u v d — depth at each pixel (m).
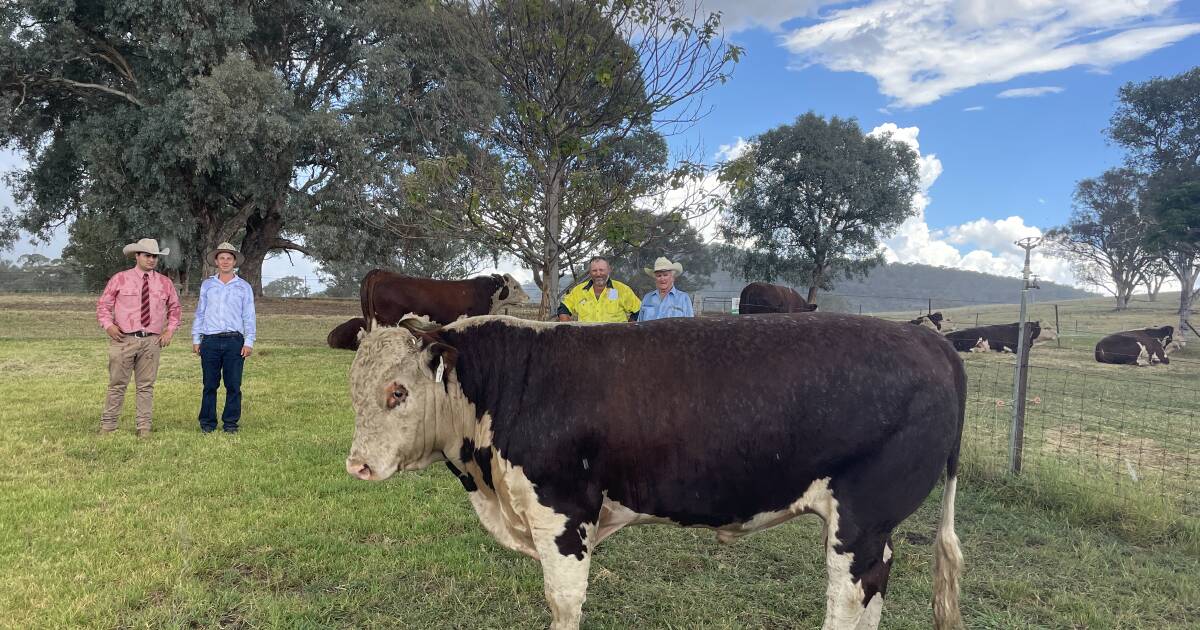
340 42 27.78
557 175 7.21
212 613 3.49
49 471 5.71
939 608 3.04
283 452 6.56
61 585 3.67
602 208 7.27
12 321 18.31
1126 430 8.49
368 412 3.05
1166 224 27.41
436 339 3.17
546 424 2.92
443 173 7.09
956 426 3.03
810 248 42.38
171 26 22.50
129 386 10.02
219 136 21.22
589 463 2.90
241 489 5.45
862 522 2.88
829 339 2.93
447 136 8.00
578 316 6.42
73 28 23.47
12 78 23.94
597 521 3.00
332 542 4.42
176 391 9.62
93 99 26.17
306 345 15.84
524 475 2.95
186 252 26.14
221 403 8.92
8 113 23.97
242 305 7.40
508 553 4.39
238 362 7.41
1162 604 3.82
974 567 4.33
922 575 4.19
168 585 3.76
